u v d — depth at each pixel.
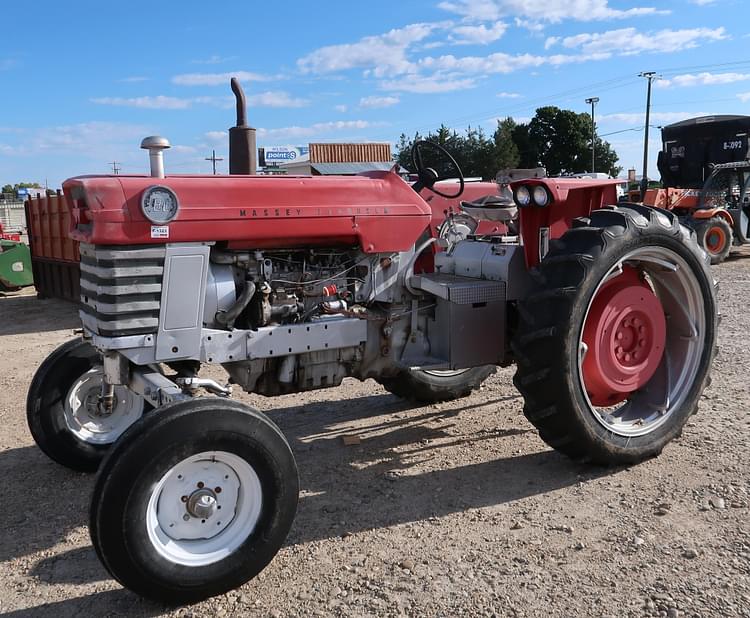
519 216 3.93
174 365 3.36
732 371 5.41
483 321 3.96
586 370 3.73
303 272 3.59
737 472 3.57
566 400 3.45
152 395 2.99
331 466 3.92
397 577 2.74
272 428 2.71
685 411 3.90
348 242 3.66
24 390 5.76
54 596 2.71
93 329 3.11
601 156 52.78
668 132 15.58
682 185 15.56
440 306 3.92
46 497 3.63
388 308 3.87
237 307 3.29
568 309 3.38
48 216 10.78
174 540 2.60
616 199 4.17
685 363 3.99
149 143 3.08
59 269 10.80
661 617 2.42
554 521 3.16
